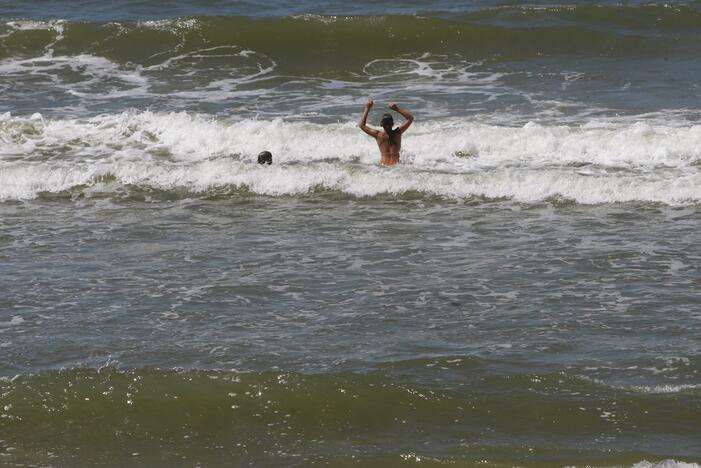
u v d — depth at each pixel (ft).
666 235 163.22
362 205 183.32
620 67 271.08
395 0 340.80
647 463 99.14
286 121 227.20
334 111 235.20
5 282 144.66
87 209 182.70
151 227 172.04
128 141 214.28
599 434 104.32
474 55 284.20
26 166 197.47
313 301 137.39
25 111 236.84
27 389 112.27
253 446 104.73
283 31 290.76
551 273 146.72
